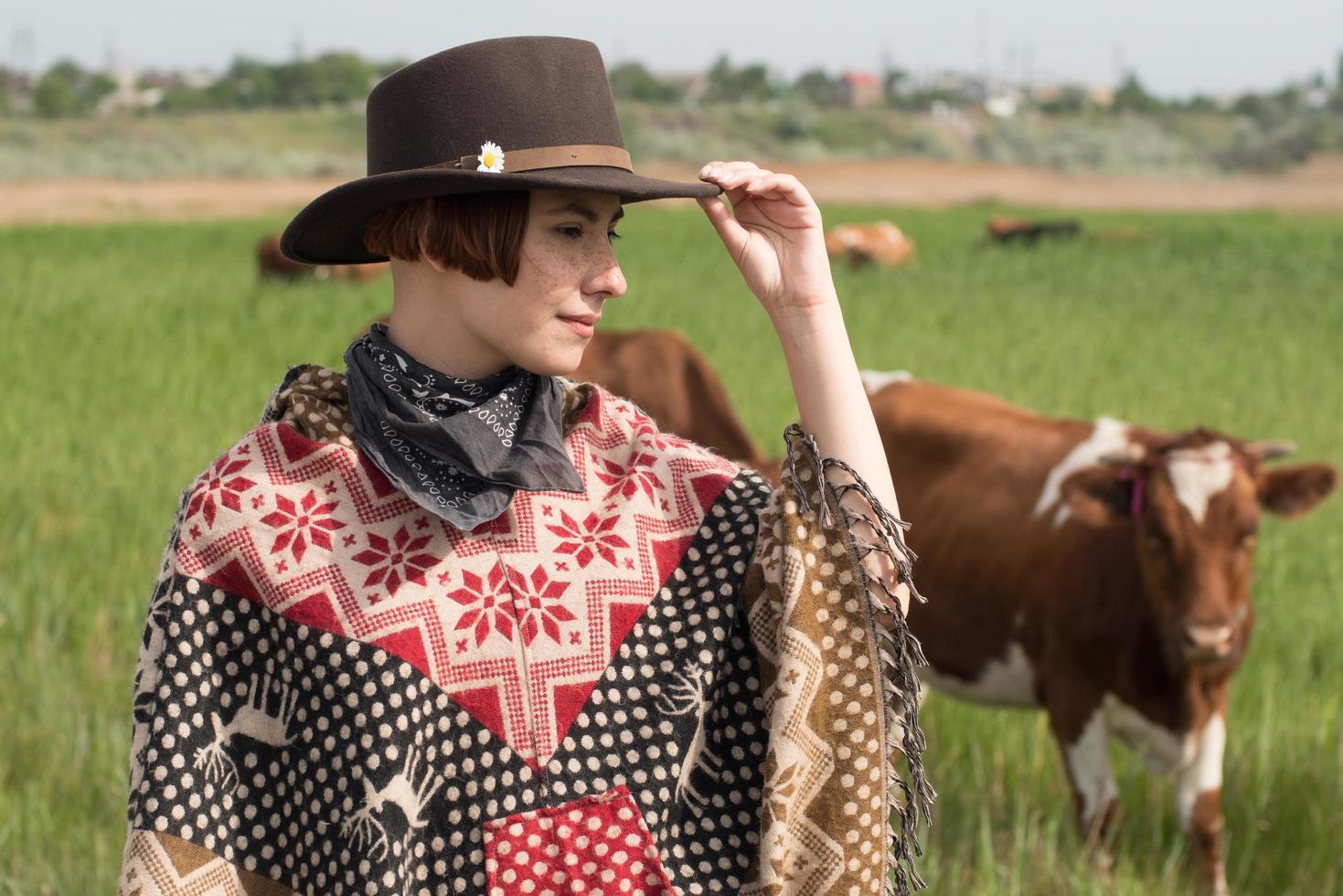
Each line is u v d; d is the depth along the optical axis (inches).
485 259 61.6
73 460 340.5
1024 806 185.5
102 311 618.5
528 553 65.3
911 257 1010.1
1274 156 3341.5
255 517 63.3
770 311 70.1
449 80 63.2
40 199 2055.9
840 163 3260.3
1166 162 3378.4
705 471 70.2
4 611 227.3
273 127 3469.5
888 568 68.7
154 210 1932.8
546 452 65.4
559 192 62.4
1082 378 482.6
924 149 3585.1
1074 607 188.5
